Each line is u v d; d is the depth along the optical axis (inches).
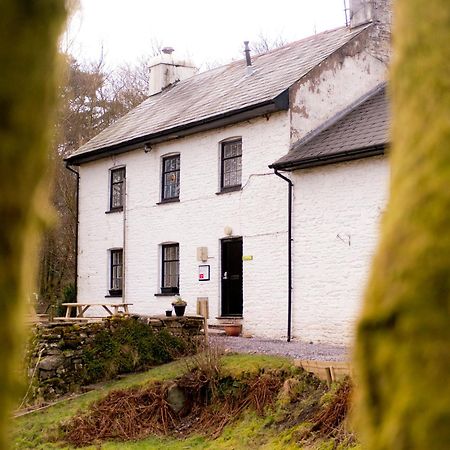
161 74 915.4
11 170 43.8
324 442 310.8
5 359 43.2
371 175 536.4
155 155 751.7
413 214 44.6
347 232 548.4
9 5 44.3
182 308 561.0
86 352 484.4
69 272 1039.0
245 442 350.3
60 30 46.6
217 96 735.7
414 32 49.6
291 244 588.4
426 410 41.0
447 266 42.5
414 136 46.8
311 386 373.7
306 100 611.5
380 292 44.6
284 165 580.1
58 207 1045.8
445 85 46.7
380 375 43.9
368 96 655.1
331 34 717.3
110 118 1208.2
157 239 738.2
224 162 673.0
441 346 41.5
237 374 410.9
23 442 391.9
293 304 582.2
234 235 645.3
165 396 425.1
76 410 427.5
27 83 44.7
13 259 43.7
